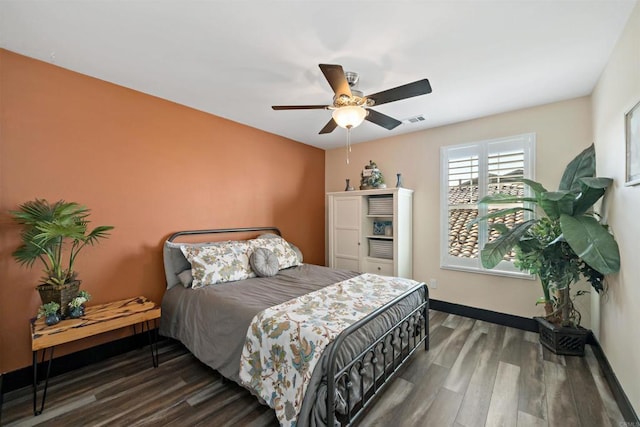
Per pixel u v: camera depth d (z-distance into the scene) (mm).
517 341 2721
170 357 2453
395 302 2004
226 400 1892
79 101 2252
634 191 1633
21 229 1997
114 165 2439
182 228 2908
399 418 1718
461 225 3441
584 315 2705
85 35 1769
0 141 1918
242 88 2504
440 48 1899
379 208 3887
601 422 1678
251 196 3596
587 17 1605
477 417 1727
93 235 2129
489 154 3217
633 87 1588
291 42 1833
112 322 2041
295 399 1476
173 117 2826
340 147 4605
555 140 2832
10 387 1954
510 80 2361
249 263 2936
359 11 1549
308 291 2398
